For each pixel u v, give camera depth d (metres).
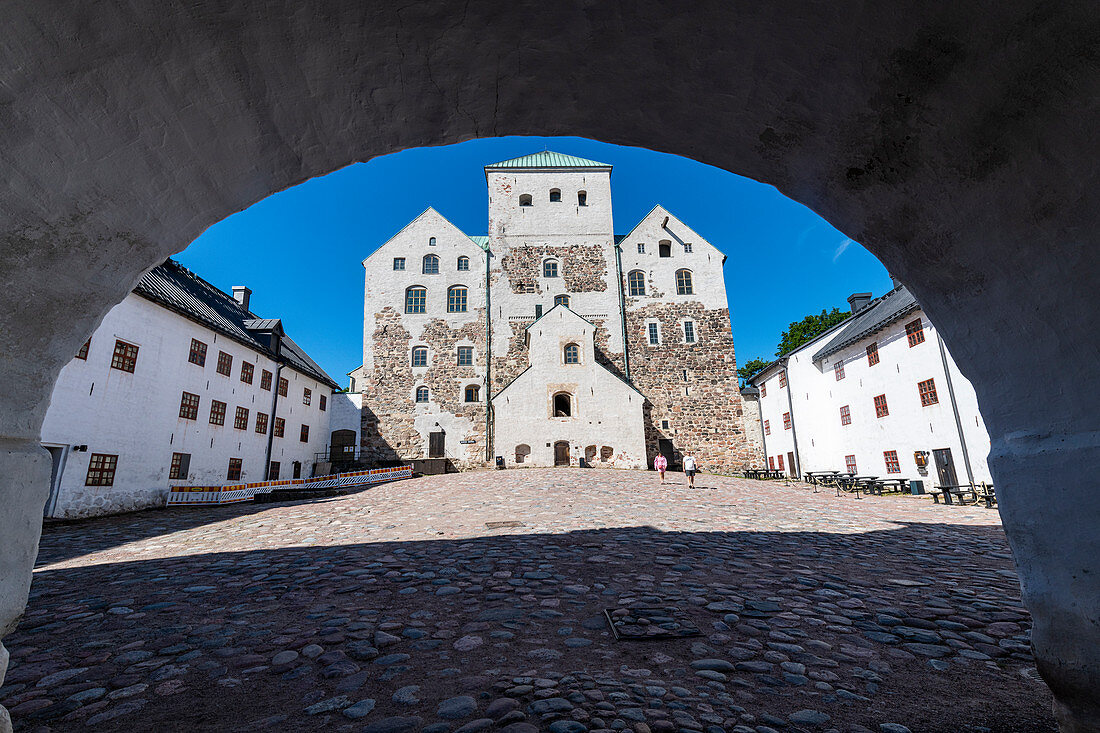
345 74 2.24
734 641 4.29
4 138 1.71
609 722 2.91
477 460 30.88
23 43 1.63
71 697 3.49
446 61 2.30
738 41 2.17
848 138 2.36
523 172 35.72
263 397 24.45
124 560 8.82
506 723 2.92
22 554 1.99
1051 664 2.08
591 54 2.32
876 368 21.47
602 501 14.66
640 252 34.75
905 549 8.52
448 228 34.62
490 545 8.64
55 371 2.21
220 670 3.91
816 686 3.44
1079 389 1.96
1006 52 1.74
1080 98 1.67
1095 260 1.80
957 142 2.05
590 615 5.01
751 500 15.92
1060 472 2.02
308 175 2.71
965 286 2.37
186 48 1.91
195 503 18.67
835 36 2.01
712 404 32.47
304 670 3.86
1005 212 2.04
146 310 17.55
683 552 7.99
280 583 6.58
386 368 32.16
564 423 28.56
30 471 2.04
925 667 3.77
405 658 4.02
